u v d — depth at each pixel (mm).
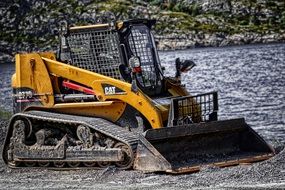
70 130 27453
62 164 27297
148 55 28453
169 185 22375
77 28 28438
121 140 25641
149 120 26547
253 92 91875
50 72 28406
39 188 23297
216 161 26219
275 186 20906
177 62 29234
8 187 23875
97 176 24969
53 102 28312
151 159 24891
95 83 27516
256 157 26828
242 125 28016
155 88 28266
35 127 28156
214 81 121625
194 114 27312
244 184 21531
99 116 27656
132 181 23609
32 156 27688
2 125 39156
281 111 65375
